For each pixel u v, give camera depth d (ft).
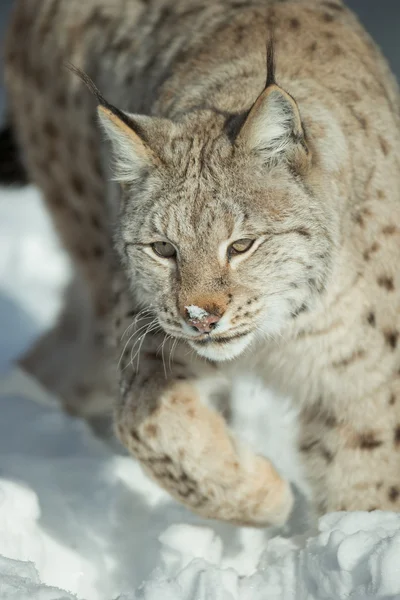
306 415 29.91
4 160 41.57
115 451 34.73
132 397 29.09
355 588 23.99
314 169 27.63
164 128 27.99
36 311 52.26
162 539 28.99
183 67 30.86
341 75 29.50
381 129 29.19
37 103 39.06
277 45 29.91
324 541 25.86
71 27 37.32
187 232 27.02
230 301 26.96
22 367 42.93
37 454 34.50
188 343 28.09
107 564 28.55
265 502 28.43
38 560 27.94
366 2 81.30
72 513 30.17
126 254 28.55
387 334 28.32
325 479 29.68
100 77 35.65
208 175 27.22
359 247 27.99
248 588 25.35
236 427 32.94
